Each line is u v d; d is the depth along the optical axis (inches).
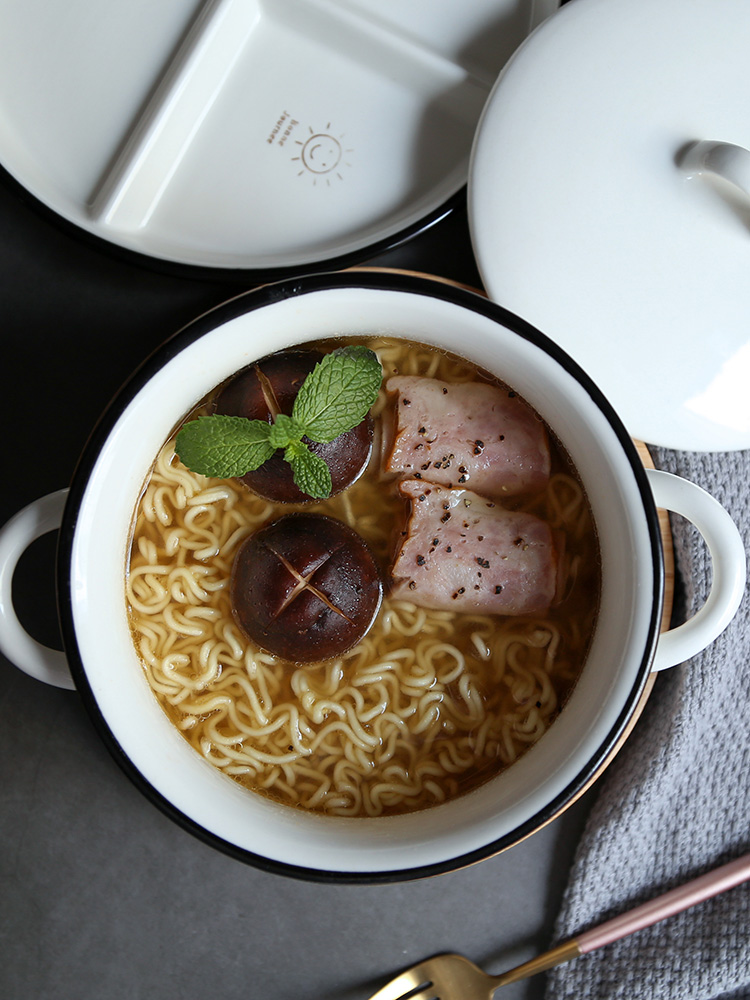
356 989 21.0
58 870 20.8
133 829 20.9
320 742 19.2
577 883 20.6
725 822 20.8
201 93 20.5
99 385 20.8
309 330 18.1
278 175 20.7
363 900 21.1
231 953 21.0
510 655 19.1
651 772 20.3
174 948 20.9
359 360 17.7
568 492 18.8
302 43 20.6
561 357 17.3
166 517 19.2
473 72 20.5
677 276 18.3
